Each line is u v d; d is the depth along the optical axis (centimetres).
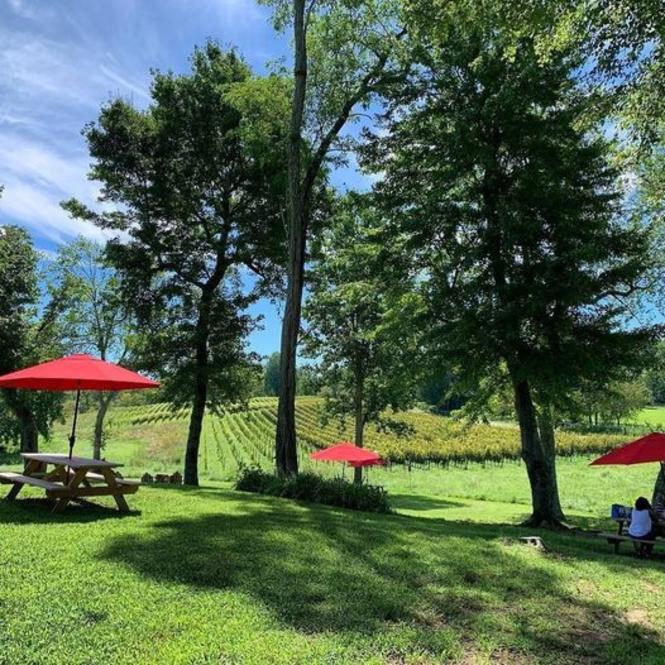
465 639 447
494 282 1453
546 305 1325
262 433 6538
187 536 707
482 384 1705
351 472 4272
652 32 973
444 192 1486
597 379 1390
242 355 2255
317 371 2809
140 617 437
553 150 1415
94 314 3356
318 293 2700
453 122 1484
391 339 1750
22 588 479
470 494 2998
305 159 1730
